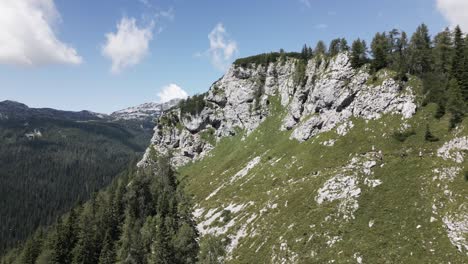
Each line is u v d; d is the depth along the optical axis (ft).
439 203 214.69
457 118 290.76
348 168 291.58
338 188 266.98
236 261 261.24
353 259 204.54
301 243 236.22
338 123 395.55
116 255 315.99
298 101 500.74
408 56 408.67
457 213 201.77
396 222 216.13
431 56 400.26
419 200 223.71
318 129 420.36
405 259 190.39
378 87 375.86
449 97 316.60
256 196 355.15
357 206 242.17
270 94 641.40
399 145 303.89
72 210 373.40
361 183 260.62
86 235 333.01
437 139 283.59
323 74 451.94
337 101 410.11
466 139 259.80
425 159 258.37
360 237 217.56
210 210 391.24
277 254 242.17
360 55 433.89
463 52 363.35
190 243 305.94
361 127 361.51
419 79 368.07
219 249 285.02
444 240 191.11
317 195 275.39
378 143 322.14
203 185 501.97
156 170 588.09
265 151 493.36
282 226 267.18
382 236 211.00
